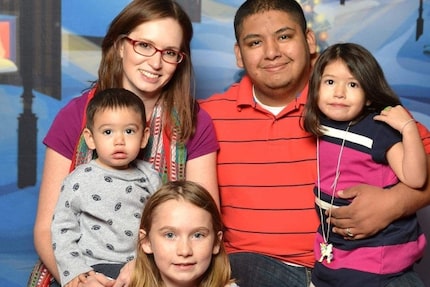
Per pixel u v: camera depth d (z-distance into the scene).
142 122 1.74
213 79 2.25
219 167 1.96
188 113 1.89
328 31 2.25
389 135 1.67
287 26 1.86
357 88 1.68
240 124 1.95
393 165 1.67
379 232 1.67
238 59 2.03
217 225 1.59
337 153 1.72
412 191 1.67
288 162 1.88
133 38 1.82
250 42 1.89
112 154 1.69
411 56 2.27
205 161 1.92
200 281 1.60
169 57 1.85
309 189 1.86
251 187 1.91
